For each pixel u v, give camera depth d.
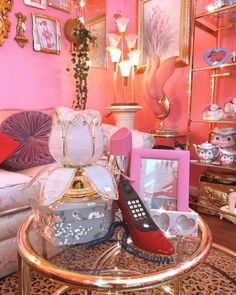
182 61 2.19
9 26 1.91
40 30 2.09
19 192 1.18
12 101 2.01
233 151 1.75
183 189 0.74
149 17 2.47
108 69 2.67
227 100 1.92
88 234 0.64
